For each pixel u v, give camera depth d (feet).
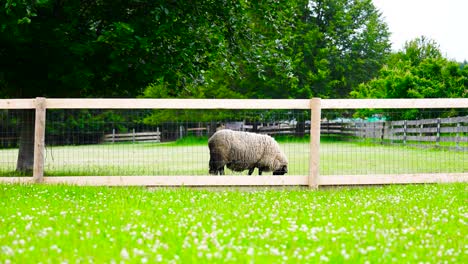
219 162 45.19
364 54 185.78
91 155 54.54
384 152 69.77
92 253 17.89
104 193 34.27
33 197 32.45
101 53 52.24
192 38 53.21
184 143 48.01
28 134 49.06
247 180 39.81
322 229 22.27
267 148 46.39
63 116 50.57
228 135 45.11
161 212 27.20
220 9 55.72
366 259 17.49
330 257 17.71
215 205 29.86
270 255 17.63
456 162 66.90
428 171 58.59
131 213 26.53
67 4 50.06
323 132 63.41
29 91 55.36
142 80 53.93
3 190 35.53
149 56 52.39
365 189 39.06
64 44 48.93
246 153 45.55
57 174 47.09
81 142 47.85
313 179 40.01
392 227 23.57
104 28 50.67
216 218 25.09
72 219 24.77
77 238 20.48
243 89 164.35
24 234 21.17
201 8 55.11
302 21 175.42
